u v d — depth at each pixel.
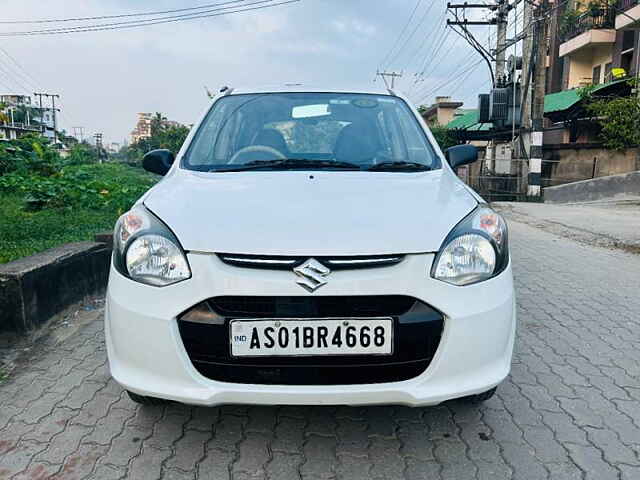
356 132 3.02
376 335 1.90
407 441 2.28
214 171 2.69
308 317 1.88
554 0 23.02
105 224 6.20
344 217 2.04
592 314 4.06
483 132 22.58
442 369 1.93
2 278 3.19
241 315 1.89
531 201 16.77
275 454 2.18
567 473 2.07
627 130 15.67
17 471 2.05
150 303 1.94
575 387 2.80
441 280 1.94
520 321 3.88
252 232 1.96
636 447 2.25
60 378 2.83
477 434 2.34
